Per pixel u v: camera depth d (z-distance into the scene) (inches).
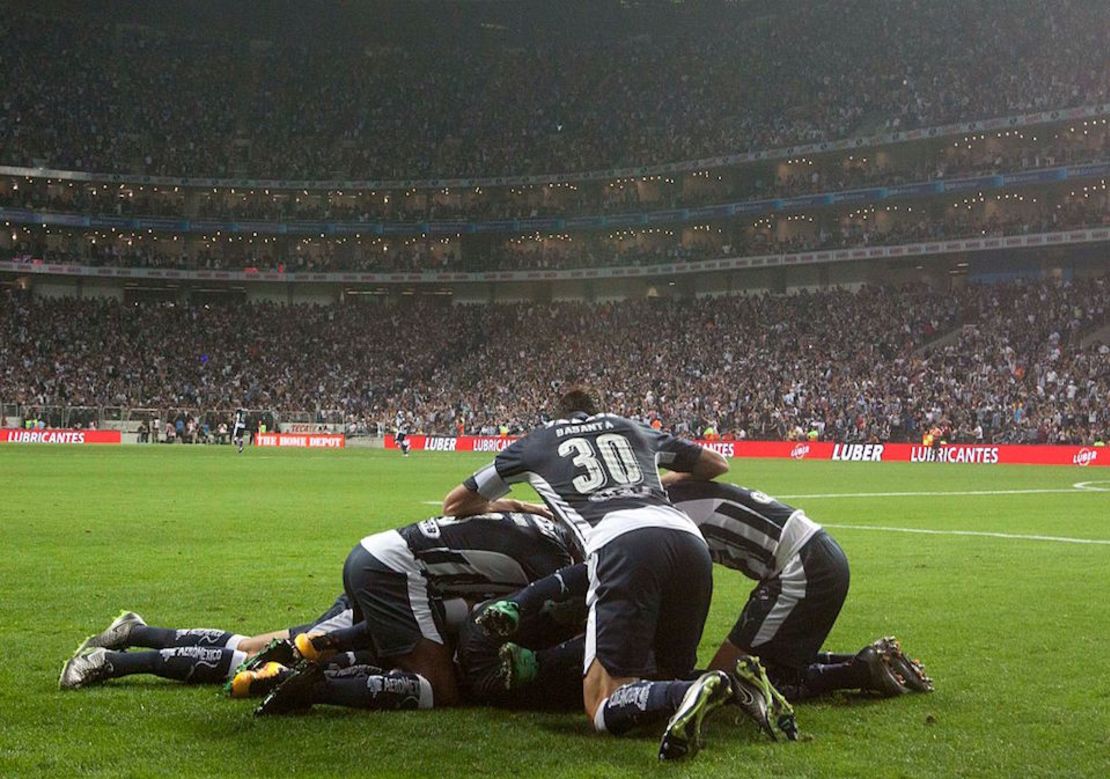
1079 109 2380.7
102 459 1609.3
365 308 3137.3
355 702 217.3
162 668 234.2
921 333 2443.4
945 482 1261.1
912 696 235.6
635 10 3336.6
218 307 3063.5
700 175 3038.9
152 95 3206.2
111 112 3129.9
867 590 400.2
